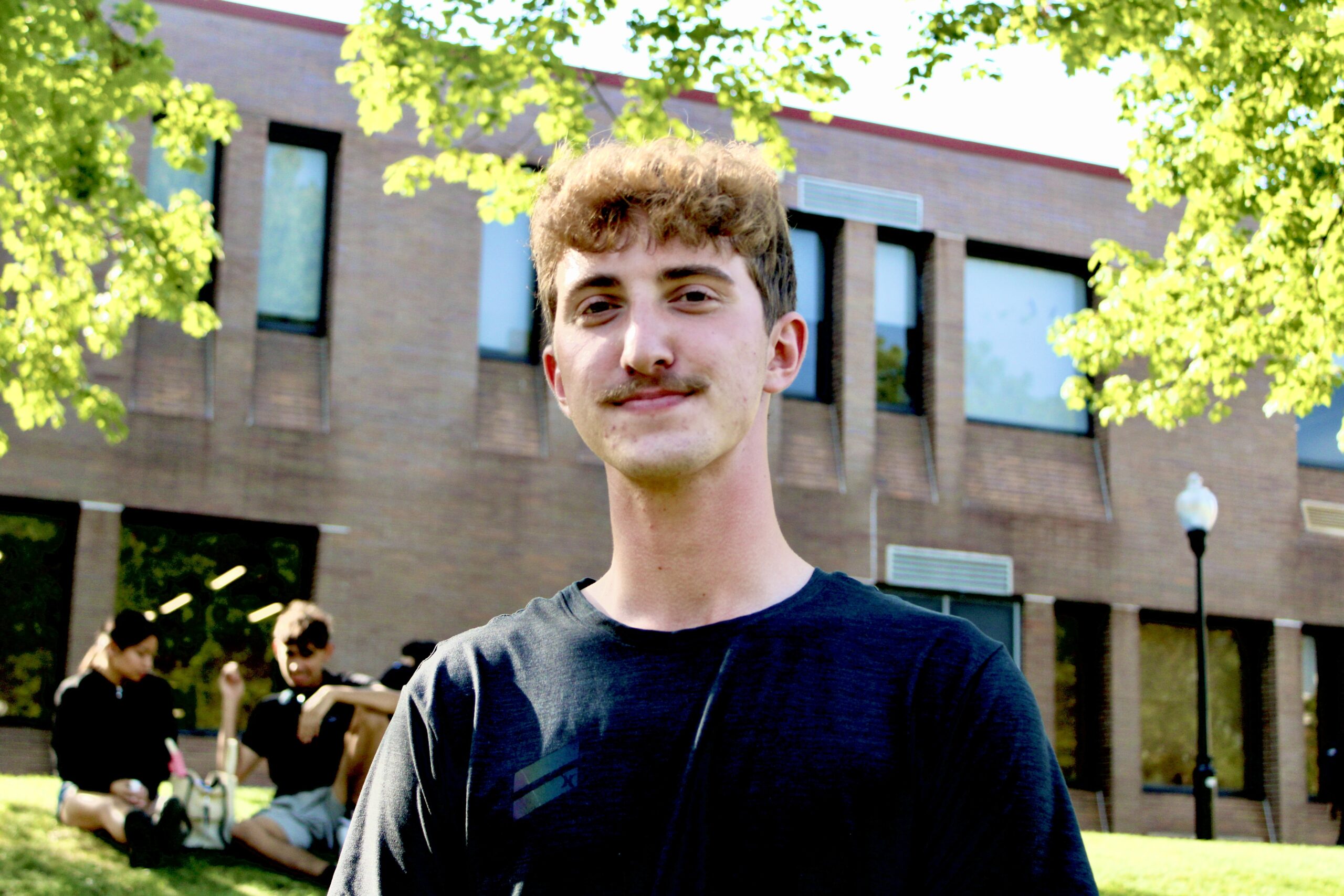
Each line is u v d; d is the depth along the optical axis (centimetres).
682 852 127
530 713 136
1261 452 1830
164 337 1444
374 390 1497
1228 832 1748
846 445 1670
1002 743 131
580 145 831
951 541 1694
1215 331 986
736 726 130
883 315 1752
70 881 593
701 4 845
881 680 132
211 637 1418
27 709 1352
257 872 639
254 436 1447
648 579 140
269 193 1528
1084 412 1805
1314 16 842
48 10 783
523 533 1523
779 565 142
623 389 135
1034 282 1809
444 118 885
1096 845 946
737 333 137
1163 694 1773
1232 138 934
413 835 139
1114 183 1830
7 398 932
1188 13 866
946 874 130
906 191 1738
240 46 1504
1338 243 885
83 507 1367
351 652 1438
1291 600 1805
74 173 874
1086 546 1742
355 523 1465
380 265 1520
